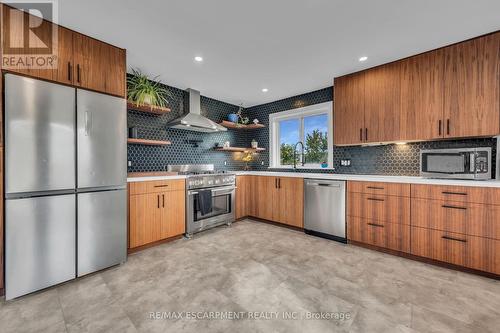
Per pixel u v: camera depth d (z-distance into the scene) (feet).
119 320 4.82
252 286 6.19
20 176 5.73
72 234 6.60
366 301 5.48
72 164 6.57
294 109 13.78
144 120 11.02
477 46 7.25
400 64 8.82
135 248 8.70
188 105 12.17
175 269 7.23
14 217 5.67
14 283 5.65
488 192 6.60
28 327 4.62
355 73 10.05
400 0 5.58
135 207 8.59
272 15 6.22
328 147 12.33
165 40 7.47
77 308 5.26
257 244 9.52
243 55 8.54
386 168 10.36
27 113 5.82
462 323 4.68
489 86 7.06
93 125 7.02
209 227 11.37
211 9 5.96
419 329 4.51
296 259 7.98
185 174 11.14
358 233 9.24
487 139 7.98
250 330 4.50
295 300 5.54
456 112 7.63
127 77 10.21
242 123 15.08
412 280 6.49
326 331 4.47
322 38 7.38
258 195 13.29
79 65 6.88
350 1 5.65
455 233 7.13
